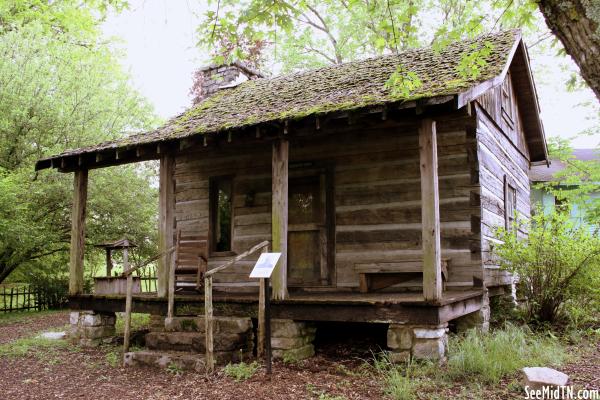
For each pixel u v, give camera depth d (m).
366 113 6.41
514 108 12.50
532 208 17.58
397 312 6.40
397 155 8.84
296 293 8.73
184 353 6.91
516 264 8.84
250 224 10.04
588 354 6.74
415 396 5.09
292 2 5.68
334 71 11.24
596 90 2.48
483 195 8.49
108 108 17.25
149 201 18.41
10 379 6.71
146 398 5.54
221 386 5.75
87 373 6.87
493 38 9.94
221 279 10.16
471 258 8.12
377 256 8.78
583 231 8.72
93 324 9.04
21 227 13.79
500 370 5.58
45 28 16.25
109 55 18.23
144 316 12.70
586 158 21.56
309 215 9.57
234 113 9.24
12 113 14.98
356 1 5.68
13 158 15.94
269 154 10.04
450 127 8.48
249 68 14.16
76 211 9.56
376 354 7.17
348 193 9.14
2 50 15.73
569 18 2.50
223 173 10.44
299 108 7.49
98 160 8.92
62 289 17.39
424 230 6.32
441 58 9.32
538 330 8.36
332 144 9.36
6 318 14.16
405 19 5.39
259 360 6.86
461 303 7.06
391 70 9.41
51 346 9.05
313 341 8.15
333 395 5.27
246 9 5.47
